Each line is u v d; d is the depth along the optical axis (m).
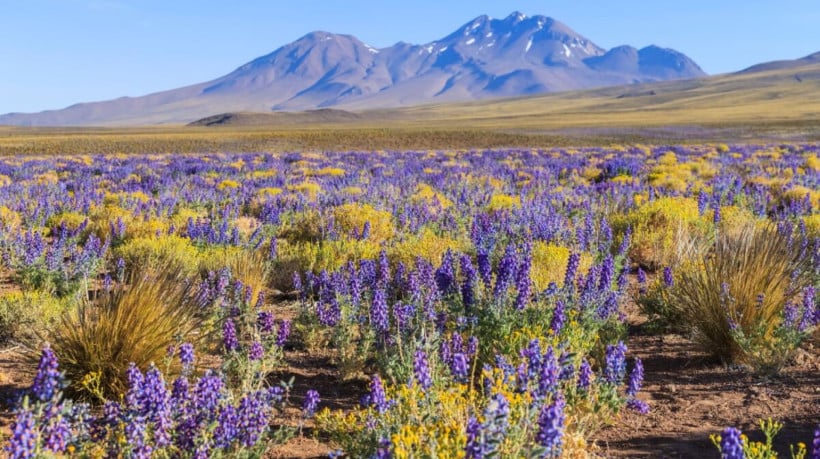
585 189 21.80
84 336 6.16
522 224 13.33
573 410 5.14
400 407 4.65
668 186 22.25
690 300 7.70
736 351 7.05
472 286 7.24
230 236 13.20
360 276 8.69
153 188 26.84
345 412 5.96
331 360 7.54
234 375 6.12
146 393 3.94
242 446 4.31
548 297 7.18
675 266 10.80
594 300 7.30
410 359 5.82
